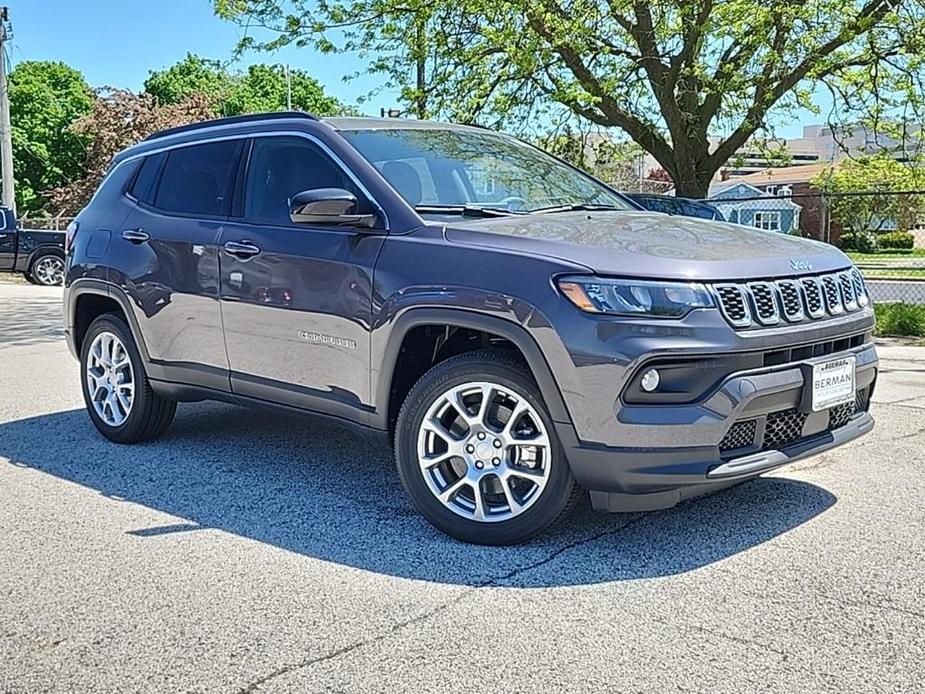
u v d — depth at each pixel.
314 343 4.47
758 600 3.38
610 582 3.55
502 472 3.90
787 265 3.93
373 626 3.20
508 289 3.74
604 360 3.53
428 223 4.18
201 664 2.95
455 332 4.15
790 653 2.97
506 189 4.89
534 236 3.92
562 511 3.82
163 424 5.73
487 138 5.46
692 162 14.77
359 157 4.53
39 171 48.88
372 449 5.63
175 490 4.81
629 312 3.53
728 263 3.74
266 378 4.77
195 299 5.07
